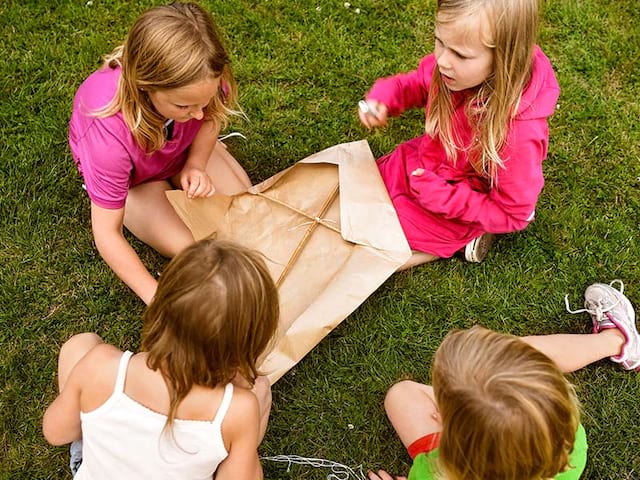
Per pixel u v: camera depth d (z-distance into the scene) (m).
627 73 2.69
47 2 2.74
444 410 1.45
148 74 1.73
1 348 2.15
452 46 1.79
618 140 2.55
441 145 2.15
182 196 2.15
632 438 2.09
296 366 2.17
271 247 2.23
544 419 1.38
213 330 1.44
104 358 1.58
